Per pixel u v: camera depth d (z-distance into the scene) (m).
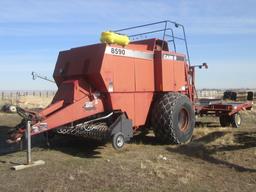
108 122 11.49
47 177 8.54
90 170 9.12
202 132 14.57
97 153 11.05
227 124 17.16
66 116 10.55
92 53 11.31
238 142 12.44
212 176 8.82
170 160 10.22
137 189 7.80
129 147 12.02
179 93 13.11
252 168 9.50
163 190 7.78
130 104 11.95
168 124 12.26
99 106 11.34
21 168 9.25
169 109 12.29
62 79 12.03
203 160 10.29
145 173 8.89
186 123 12.97
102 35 11.30
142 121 12.40
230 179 8.62
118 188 7.85
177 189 7.85
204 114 17.08
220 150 11.30
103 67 11.02
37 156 10.65
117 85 11.48
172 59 13.30
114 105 11.46
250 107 18.03
